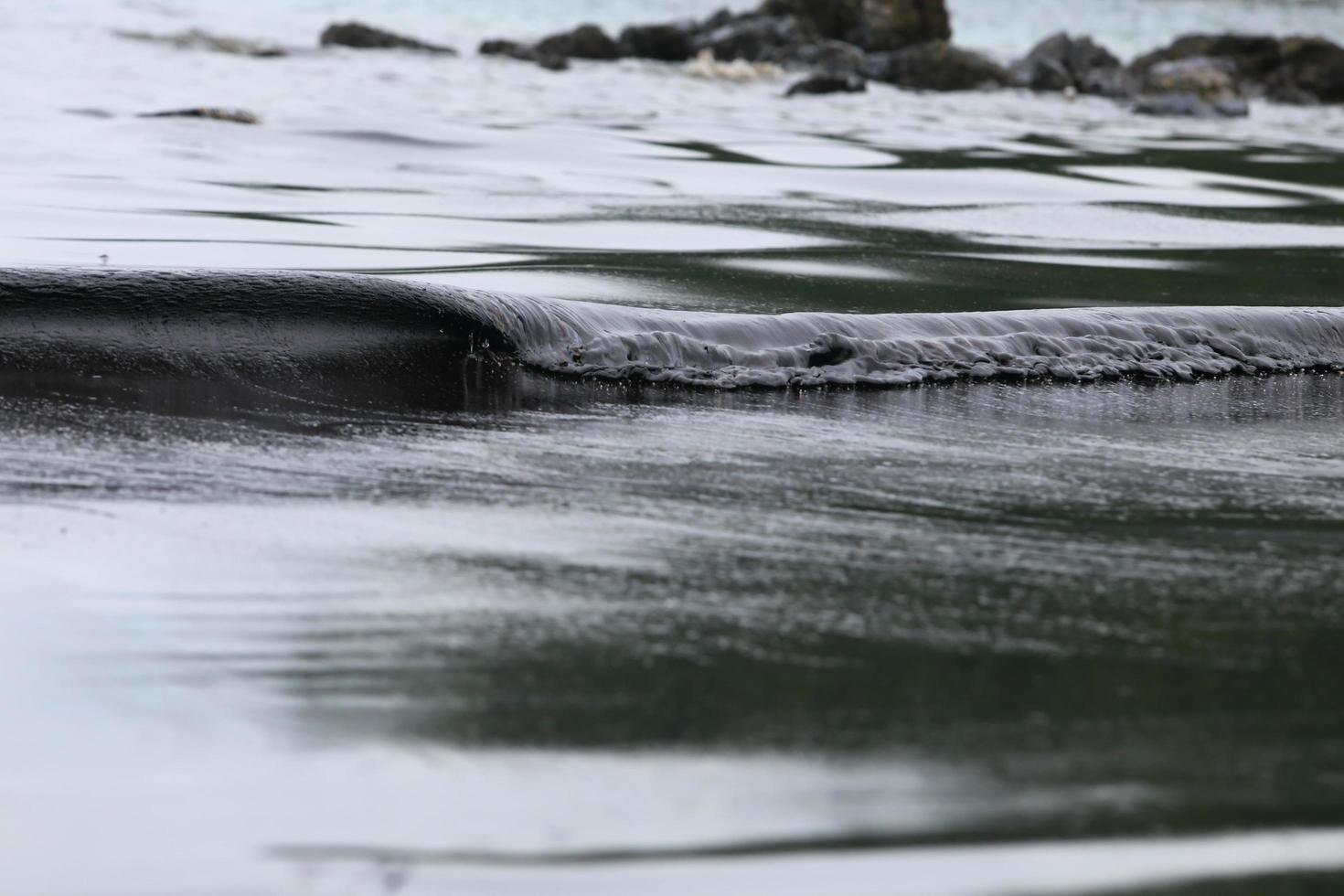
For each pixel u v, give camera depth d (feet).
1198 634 29.91
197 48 217.15
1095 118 194.70
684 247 82.64
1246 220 103.24
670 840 21.65
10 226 77.30
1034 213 102.53
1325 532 37.76
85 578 31.04
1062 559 34.63
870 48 266.98
